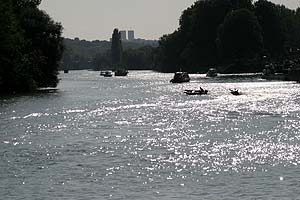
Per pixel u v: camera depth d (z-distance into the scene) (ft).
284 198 178.29
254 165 226.38
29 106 473.67
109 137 303.68
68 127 345.72
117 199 179.83
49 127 345.31
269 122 359.05
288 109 439.63
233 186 193.67
